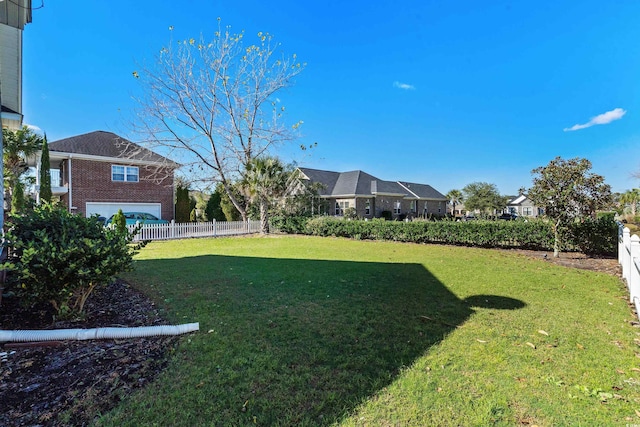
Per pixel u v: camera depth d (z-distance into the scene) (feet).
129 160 59.31
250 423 6.39
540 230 33.12
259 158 55.31
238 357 9.20
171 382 7.82
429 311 13.47
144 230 45.32
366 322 12.16
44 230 11.21
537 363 8.94
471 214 141.08
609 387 7.73
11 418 6.39
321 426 6.32
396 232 44.39
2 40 19.27
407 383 7.86
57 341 9.95
